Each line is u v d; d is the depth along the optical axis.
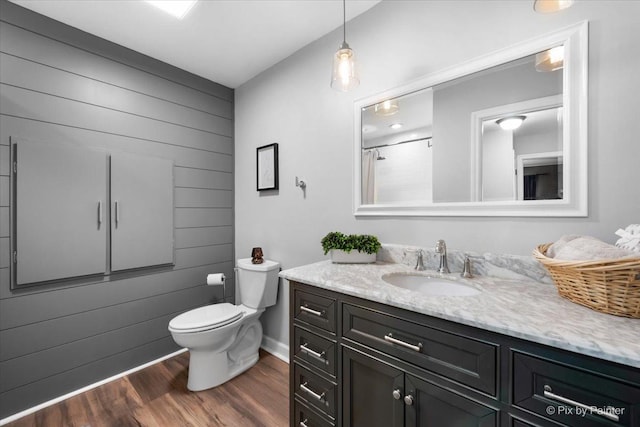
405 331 0.91
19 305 1.62
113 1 1.61
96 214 1.89
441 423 0.83
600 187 1.00
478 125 1.28
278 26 1.84
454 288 1.20
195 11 1.70
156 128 2.22
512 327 0.69
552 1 0.90
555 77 1.09
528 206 1.14
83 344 1.85
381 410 0.98
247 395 1.78
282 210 2.25
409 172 1.51
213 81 2.60
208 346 1.82
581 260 0.78
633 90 0.94
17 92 1.62
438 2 1.39
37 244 1.66
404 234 1.53
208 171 2.56
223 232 2.67
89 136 1.88
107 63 1.97
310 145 2.02
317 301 1.20
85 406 1.67
